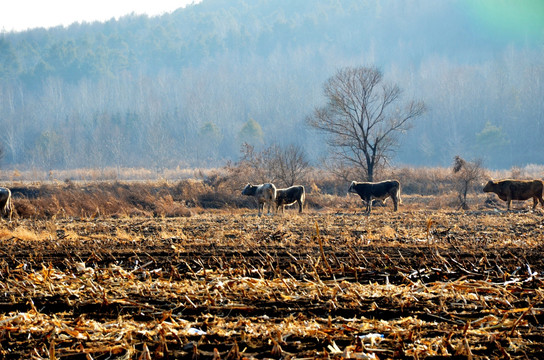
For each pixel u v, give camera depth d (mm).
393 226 63062
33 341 21922
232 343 21219
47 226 61344
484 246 44219
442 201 117562
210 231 58156
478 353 20000
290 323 22688
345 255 40344
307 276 32750
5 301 27750
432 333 22016
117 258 40906
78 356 20375
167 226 65750
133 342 21641
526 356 19578
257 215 87625
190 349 20703
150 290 29047
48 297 28281
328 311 25203
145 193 119000
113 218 87188
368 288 28500
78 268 33562
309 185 137625
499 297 26609
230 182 128250
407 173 156000
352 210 104188
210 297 26312
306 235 52562
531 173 188375
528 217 74000
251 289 28344
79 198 105812
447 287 27578
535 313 23016
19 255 42750
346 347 19500
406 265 35688
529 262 36188
